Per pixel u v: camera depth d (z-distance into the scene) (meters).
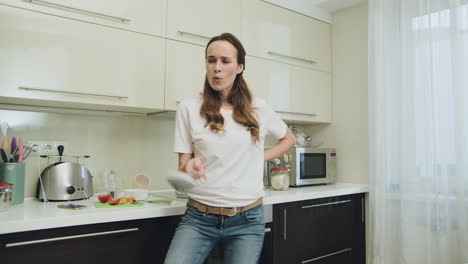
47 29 1.47
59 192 1.60
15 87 1.40
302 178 2.31
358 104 2.48
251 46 2.15
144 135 2.07
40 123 1.74
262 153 1.33
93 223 1.27
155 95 1.76
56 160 1.78
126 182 1.98
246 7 2.14
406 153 2.02
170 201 1.57
